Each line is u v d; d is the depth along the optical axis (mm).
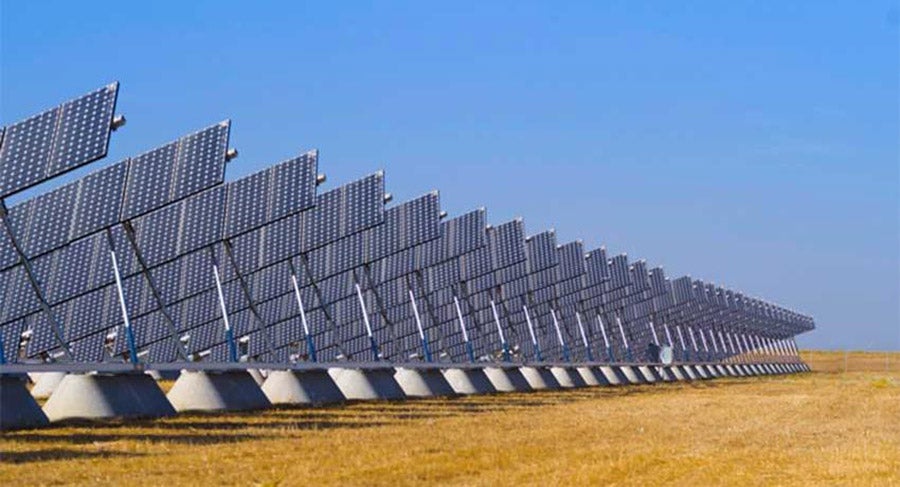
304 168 48344
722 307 142375
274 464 26500
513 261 74938
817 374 141875
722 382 103312
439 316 81000
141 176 41750
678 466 26719
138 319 52625
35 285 38469
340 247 60344
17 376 37750
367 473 24969
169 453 28859
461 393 65812
